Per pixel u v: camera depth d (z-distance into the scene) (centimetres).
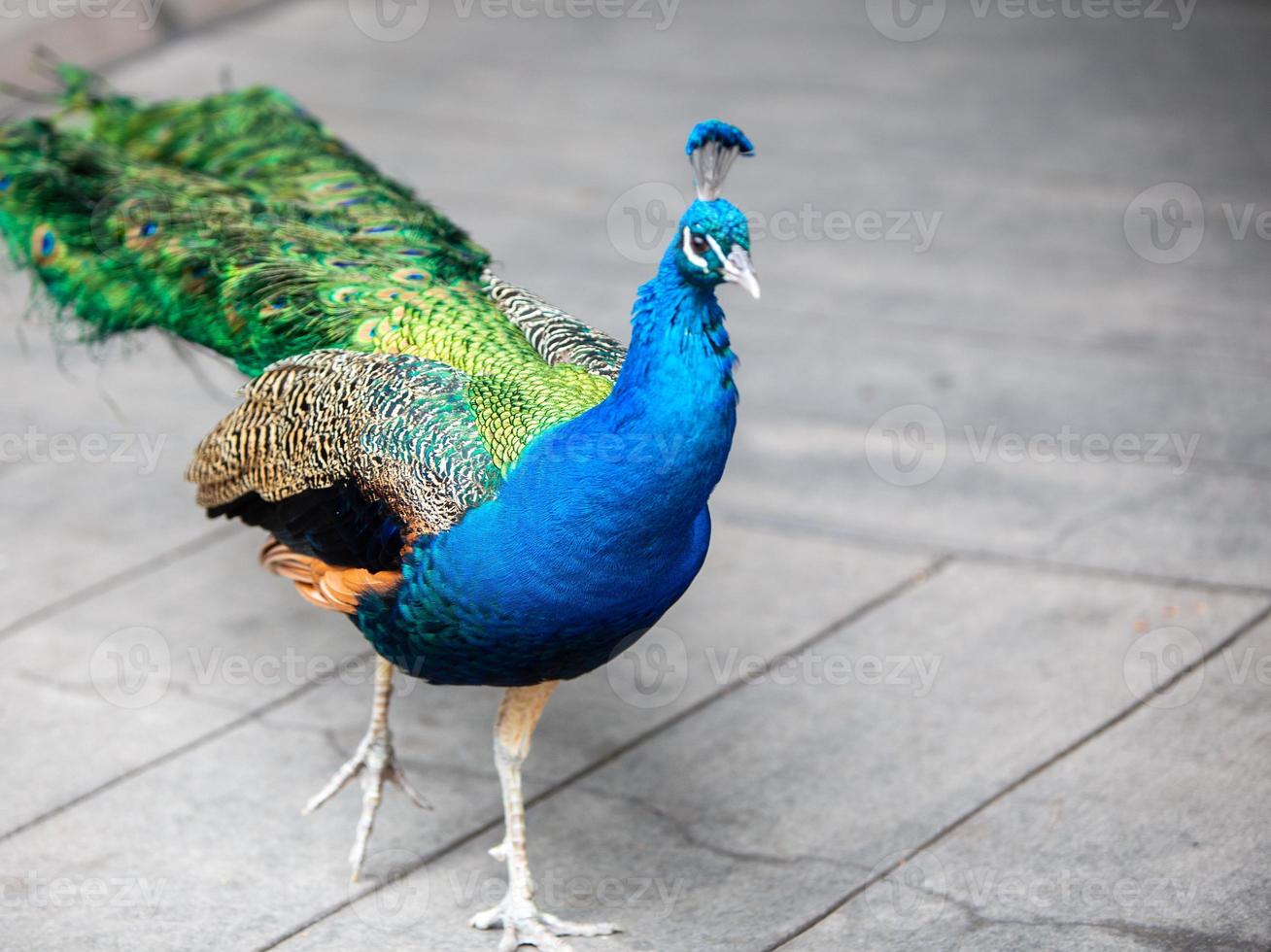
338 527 810
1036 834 877
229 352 945
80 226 1043
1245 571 1114
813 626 1094
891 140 1936
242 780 957
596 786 946
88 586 1166
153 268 990
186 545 1220
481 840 905
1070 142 1909
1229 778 911
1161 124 1947
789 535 1204
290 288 913
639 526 723
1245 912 805
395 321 870
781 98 2092
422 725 1014
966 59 2225
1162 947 786
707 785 941
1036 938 798
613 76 2192
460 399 786
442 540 757
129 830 912
